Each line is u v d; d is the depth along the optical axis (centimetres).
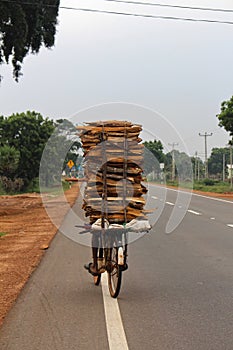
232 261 1068
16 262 1105
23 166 4678
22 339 594
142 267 1015
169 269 991
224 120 4016
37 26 2530
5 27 2348
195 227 1728
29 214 2408
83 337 596
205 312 688
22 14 2325
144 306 723
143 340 582
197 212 2353
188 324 637
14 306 734
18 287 861
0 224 1961
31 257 1162
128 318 666
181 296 777
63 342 582
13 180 4569
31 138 4738
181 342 573
